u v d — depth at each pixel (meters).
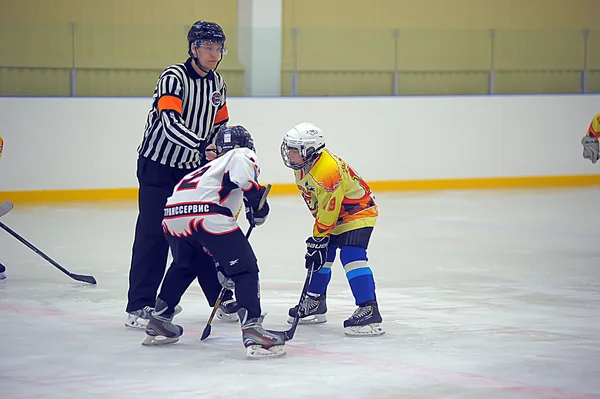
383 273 9.70
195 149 6.73
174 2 19.88
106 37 17.36
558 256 10.83
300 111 17.75
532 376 5.77
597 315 7.66
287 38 18.53
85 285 9.00
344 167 6.70
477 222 13.84
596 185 19.38
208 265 7.23
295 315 6.99
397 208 15.51
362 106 18.17
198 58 6.93
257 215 6.10
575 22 23.16
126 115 16.56
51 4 18.88
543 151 19.27
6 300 8.25
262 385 5.54
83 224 13.44
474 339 6.77
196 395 5.35
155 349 6.43
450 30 19.48
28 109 15.96
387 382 5.62
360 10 21.66
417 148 18.55
